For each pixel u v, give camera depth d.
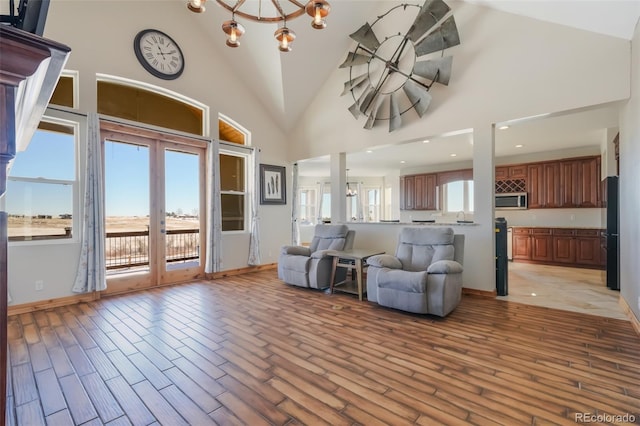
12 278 3.26
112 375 2.05
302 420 1.60
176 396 1.82
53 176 3.55
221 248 5.12
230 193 5.50
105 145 4.03
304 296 3.98
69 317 3.17
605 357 2.26
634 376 2.00
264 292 4.19
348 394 1.83
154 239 4.50
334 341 2.59
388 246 4.93
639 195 2.62
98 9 3.86
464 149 6.28
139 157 4.36
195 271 4.96
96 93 3.81
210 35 5.03
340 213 5.46
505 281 3.96
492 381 1.96
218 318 3.15
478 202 3.87
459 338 2.63
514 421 1.58
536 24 3.42
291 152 6.27
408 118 4.51
